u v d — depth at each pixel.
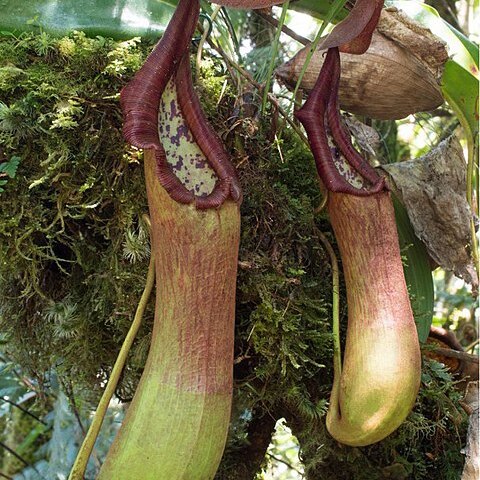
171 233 0.35
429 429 0.45
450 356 0.50
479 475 0.41
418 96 0.46
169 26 0.36
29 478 0.84
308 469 0.48
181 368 0.34
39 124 0.40
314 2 0.48
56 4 0.43
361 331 0.39
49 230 0.42
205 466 0.34
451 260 0.48
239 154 0.42
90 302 0.44
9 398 0.76
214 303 0.35
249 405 0.45
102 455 0.75
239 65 0.46
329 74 0.41
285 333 0.41
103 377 0.48
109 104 0.40
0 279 0.44
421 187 0.48
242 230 0.41
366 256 0.40
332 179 0.40
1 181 0.39
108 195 0.41
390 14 0.45
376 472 0.47
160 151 0.35
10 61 0.41
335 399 0.39
